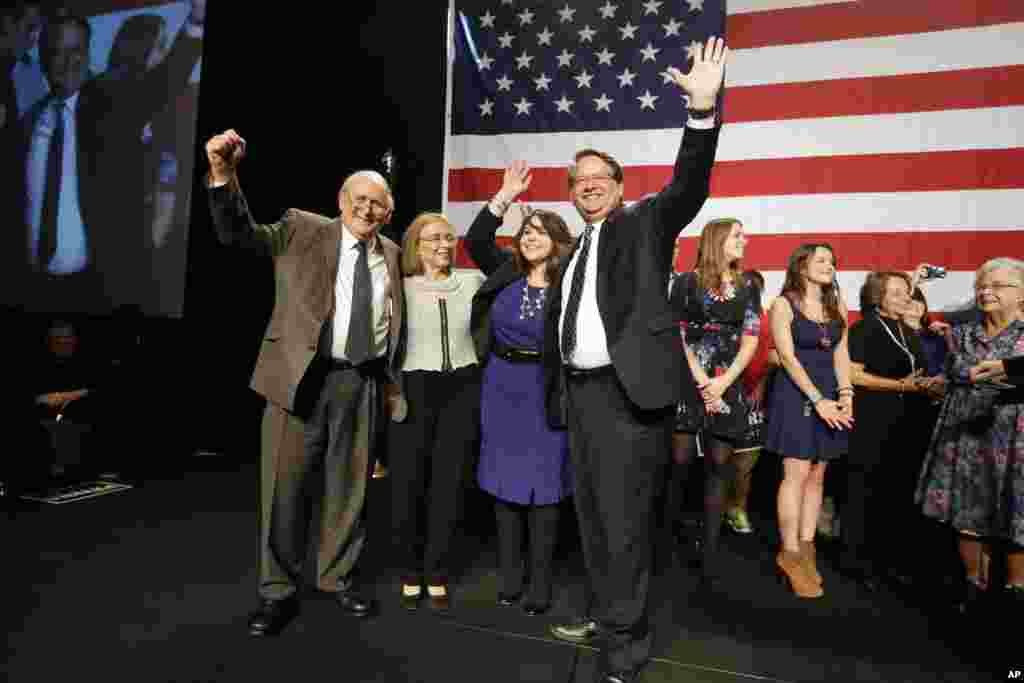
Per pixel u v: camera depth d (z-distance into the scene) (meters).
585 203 1.78
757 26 3.62
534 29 3.98
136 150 4.27
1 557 2.47
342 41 4.36
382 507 3.39
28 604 2.07
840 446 2.45
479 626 2.03
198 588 2.25
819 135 3.51
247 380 4.87
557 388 1.91
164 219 4.20
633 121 3.79
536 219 2.16
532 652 1.87
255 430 4.90
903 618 2.20
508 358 2.20
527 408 2.15
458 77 4.11
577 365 1.74
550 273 2.16
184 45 4.16
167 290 4.19
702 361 2.53
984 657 1.92
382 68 4.33
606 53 3.84
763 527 3.32
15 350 3.62
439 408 2.21
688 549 2.91
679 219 1.63
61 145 4.46
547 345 1.90
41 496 3.33
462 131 4.09
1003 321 2.26
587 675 1.74
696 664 1.85
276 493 1.96
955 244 3.28
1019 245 3.19
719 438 2.49
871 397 2.56
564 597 2.31
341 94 4.41
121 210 4.29
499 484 2.17
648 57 3.78
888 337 2.68
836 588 2.48
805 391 2.40
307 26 4.36
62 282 4.39
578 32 3.90
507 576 2.23
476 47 4.08
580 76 3.88
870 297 2.82
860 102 3.46
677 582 2.52
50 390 3.61
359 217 1.98
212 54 4.20
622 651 1.67
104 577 2.32
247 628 1.94
